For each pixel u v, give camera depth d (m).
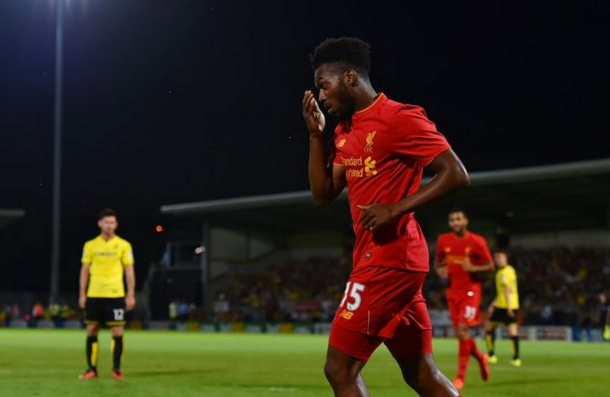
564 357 24.91
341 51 6.03
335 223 60.66
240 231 64.12
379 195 5.93
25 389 12.94
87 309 15.26
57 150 55.56
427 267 6.04
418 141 5.74
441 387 6.15
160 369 17.75
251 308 60.47
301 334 49.19
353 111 6.10
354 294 5.85
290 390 13.12
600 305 44.91
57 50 55.62
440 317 48.12
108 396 12.05
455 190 5.65
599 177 42.38
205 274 63.06
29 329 53.84
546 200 48.28
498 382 15.33
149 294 65.69
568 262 50.53
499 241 53.59
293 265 63.16
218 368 18.20
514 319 21.31
